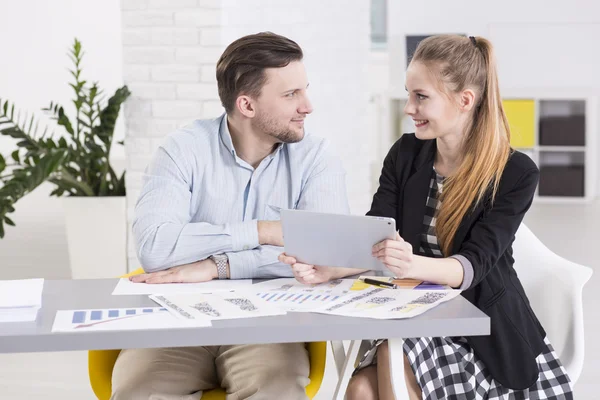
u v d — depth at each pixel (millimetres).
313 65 5172
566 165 8703
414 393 2008
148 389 2021
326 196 2371
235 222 2256
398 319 1730
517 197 2166
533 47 9039
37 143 4715
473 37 2213
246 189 2355
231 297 1948
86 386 3523
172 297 1952
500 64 9102
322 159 2404
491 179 2180
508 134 2236
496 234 2111
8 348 1650
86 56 11656
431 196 2307
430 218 2301
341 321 1726
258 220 2227
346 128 5453
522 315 2148
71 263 4824
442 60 2129
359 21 5414
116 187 4918
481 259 2062
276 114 2199
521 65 9070
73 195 4906
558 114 8609
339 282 2098
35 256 6184
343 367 2115
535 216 7770
